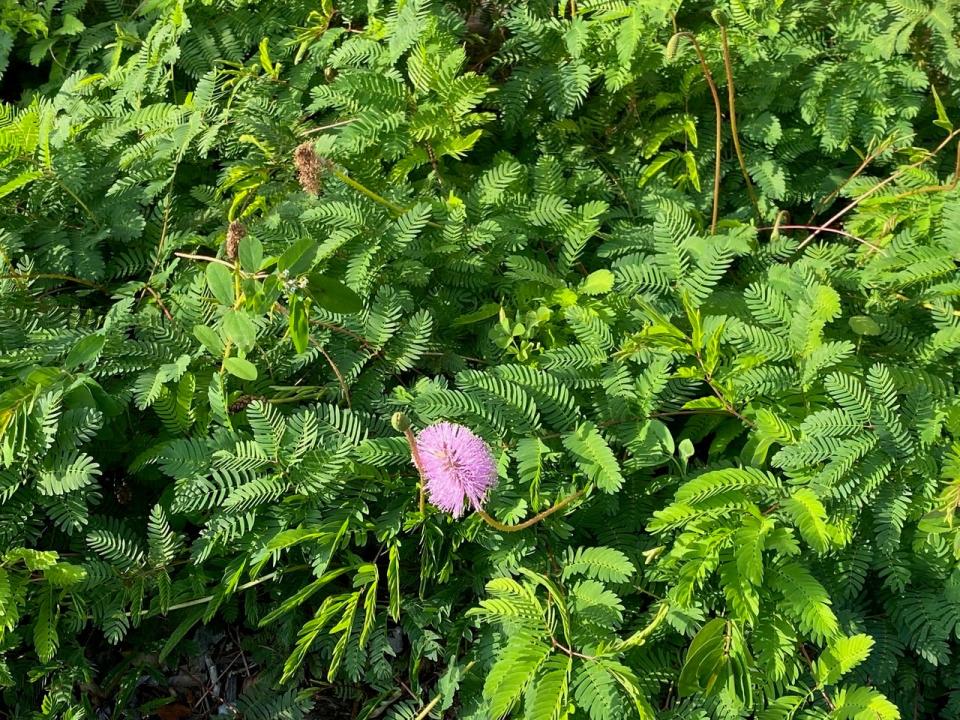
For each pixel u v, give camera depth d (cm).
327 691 31
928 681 29
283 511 28
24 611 28
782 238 34
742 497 27
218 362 31
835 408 29
